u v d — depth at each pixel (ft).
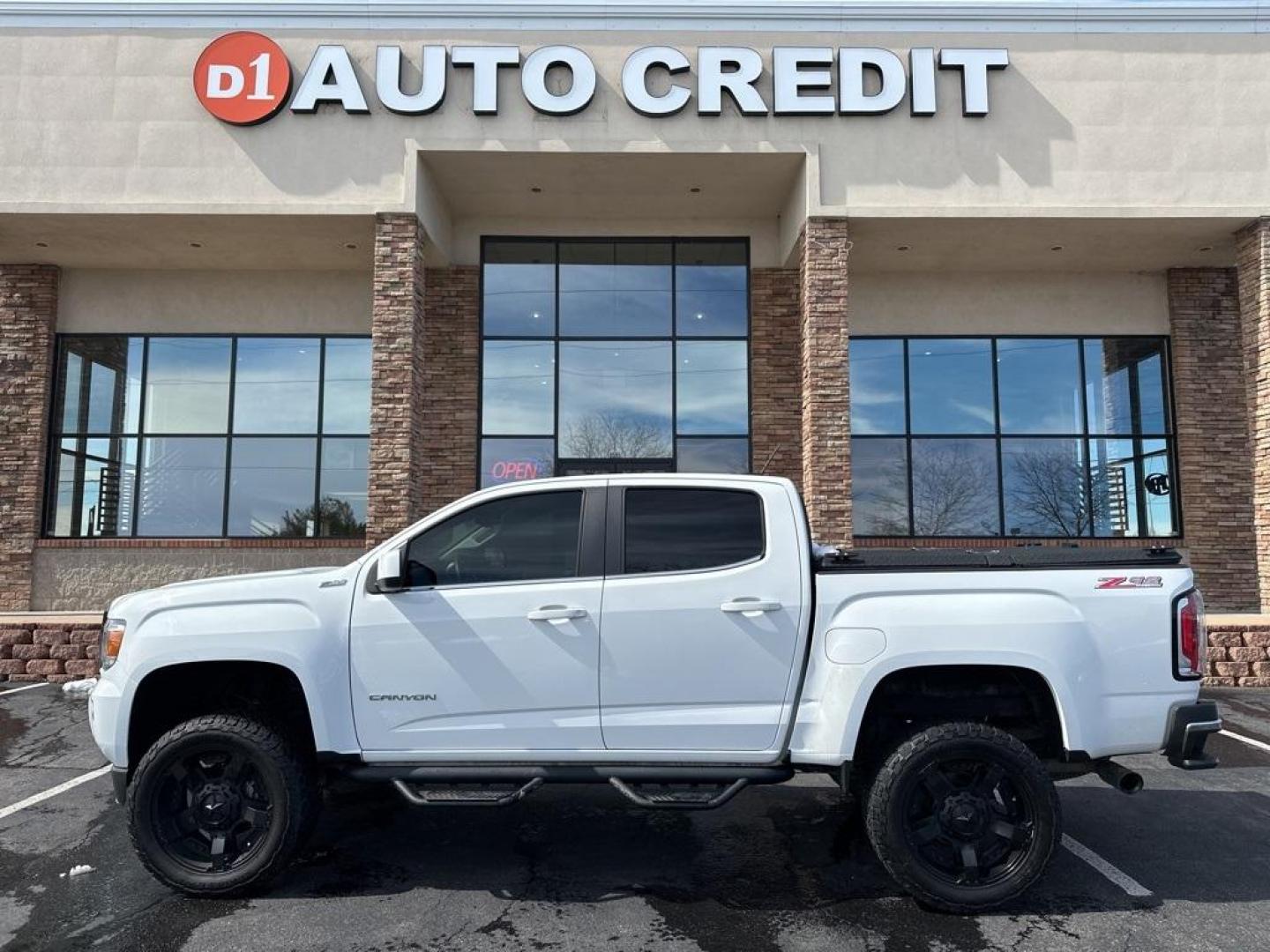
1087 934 12.50
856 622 13.52
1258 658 31.45
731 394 43.70
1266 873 14.79
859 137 37.19
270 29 37.19
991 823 13.17
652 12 37.22
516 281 43.98
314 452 45.09
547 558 14.21
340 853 15.55
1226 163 37.22
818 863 15.17
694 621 13.65
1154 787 19.76
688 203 41.96
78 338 44.75
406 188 36.63
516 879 14.44
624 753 13.64
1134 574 13.61
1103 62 37.52
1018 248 41.22
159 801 13.66
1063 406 45.11
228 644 13.69
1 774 20.49
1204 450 43.88
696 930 12.62
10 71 37.19
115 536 44.14
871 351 45.24
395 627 13.82
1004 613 13.37
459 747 13.70
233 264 44.11
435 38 37.24
